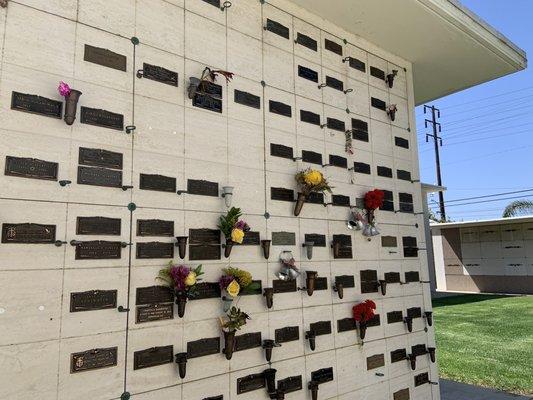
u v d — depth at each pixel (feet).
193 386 11.34
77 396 9.44
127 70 11.30
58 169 9.83
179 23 12.61
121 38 11.32
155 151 11.54
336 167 16.56
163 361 10.86
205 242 12.17
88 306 9.84
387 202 18.47
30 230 9.28
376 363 16.37
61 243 9.60
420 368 18.07
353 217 16.62
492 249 71.41
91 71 10.66
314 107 16.17
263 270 13.51
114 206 10.57
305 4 16.15
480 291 72.08
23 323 8.95
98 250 10.16
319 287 15.07
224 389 11.93
